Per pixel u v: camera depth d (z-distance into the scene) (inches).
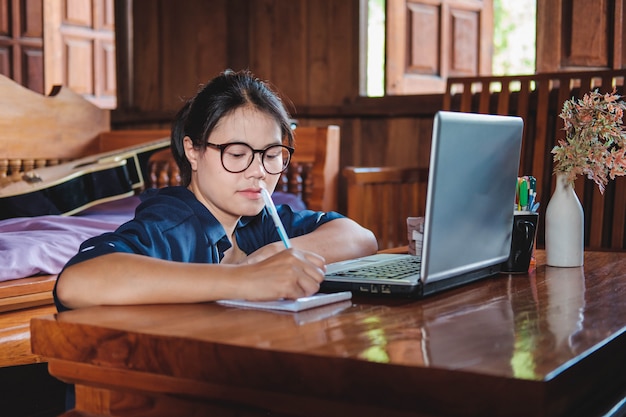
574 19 139.5
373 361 34.8
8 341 78.5
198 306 48.1
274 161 59.1
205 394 39.4
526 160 135.2
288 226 72.5
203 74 181.9
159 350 39.9
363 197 132.1
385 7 157.1
